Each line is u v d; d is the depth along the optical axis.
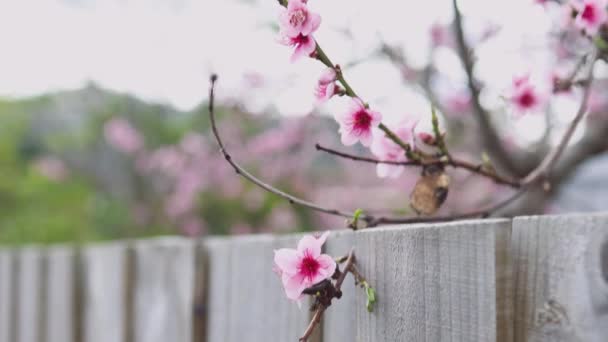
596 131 2.40
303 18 1.07
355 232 1.16
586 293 0.88
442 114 2.88
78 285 2.42
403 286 1.08
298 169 4.39
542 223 0.93
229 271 1.77
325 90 1.12
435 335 1.02
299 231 4.21
